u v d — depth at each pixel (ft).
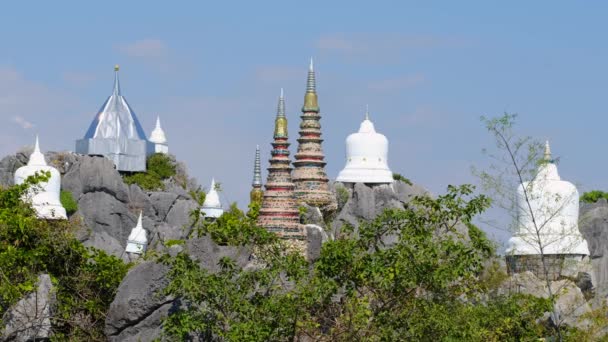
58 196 375.86
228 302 171.53
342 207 387.34
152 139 502.79
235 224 191.42
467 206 175.52
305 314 169.48
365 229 179.42
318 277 173.37
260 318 169.48
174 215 420.36
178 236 370.94
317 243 297.33
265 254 183.73
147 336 177.27
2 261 179.93
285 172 315.17
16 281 180.55
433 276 167.53
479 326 181.68
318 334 172.55
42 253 188.14
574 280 280.51
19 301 173.37
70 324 184.14
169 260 174.70
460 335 169.27
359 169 399.85
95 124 465.06
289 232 304.30
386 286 166.91
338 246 176.45
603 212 333.62
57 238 192.34
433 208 178.19
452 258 173.37
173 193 429.79
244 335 162.71
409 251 169.78
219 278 172.55
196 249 185.37
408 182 411.34
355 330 166.40
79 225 299.17
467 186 176.04
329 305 177.47
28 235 189.57
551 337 216.13
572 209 295.48
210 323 169.89
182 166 479.00
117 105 471.21
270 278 176.55
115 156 457.68
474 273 179.22
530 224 259.19
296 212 311.27
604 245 329.72
